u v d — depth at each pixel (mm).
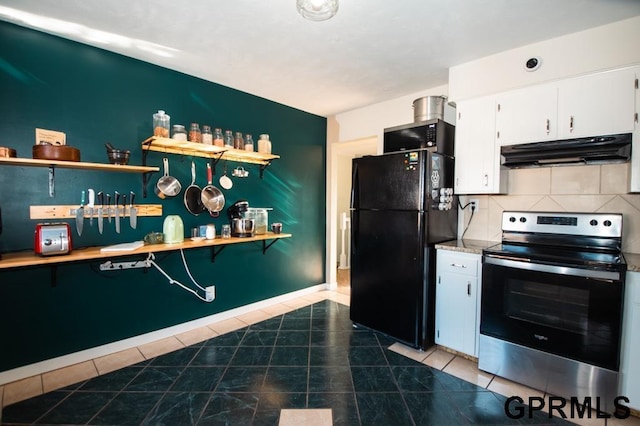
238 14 1966
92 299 2422
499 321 2199
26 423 1724
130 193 2584
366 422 1756
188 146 2691
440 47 2393
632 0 1789
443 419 1787
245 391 2031
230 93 3246
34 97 2158
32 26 2113
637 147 1962
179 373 2234
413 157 2574
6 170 2068
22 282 2133
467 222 2953
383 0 1812
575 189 2408
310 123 4133
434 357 2506
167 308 2846
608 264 1786
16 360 2117
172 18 2012
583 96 2143
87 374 2209
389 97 3539
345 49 2426
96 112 2416
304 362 2408
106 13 1958
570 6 1859
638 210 2162
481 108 2602
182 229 2699
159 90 2740
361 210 2982
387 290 2766
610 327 1780
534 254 2082
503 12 1929
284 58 2576
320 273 4367
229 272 3311
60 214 2258
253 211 3287
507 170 2699
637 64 1957
